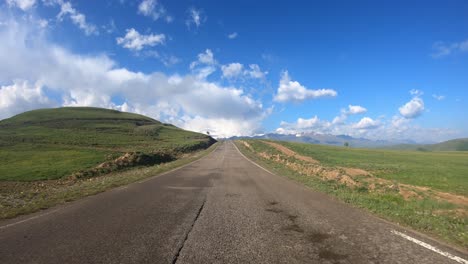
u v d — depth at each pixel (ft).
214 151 185.37
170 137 358.02
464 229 22.44
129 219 23.38
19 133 254.88
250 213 25.98
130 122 456.04
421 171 95.91
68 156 122.62
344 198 34.06
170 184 46.14
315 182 49.67
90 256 15.30
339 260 15.21
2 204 32.45
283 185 45.83
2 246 16.80
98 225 21.48
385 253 16.29
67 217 23.98
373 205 29.91
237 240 18.25
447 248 17.28
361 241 18.33
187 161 104.63
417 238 19.12
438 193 49.47
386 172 90.27
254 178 55.26
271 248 16.88
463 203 41.27
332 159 137.39
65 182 72.59
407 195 44.93
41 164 101.65
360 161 133.39
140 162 107.14
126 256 15.35
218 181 50.31
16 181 73.26
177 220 23.18
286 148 187.62
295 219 23.94
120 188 41.57
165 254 15.70
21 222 22.31
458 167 119.75
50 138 223.10
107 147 192.03
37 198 37.58
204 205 29.45
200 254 15.78
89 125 370.12
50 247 16.65
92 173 84.17
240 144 288.10
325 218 24.39
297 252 16.29
